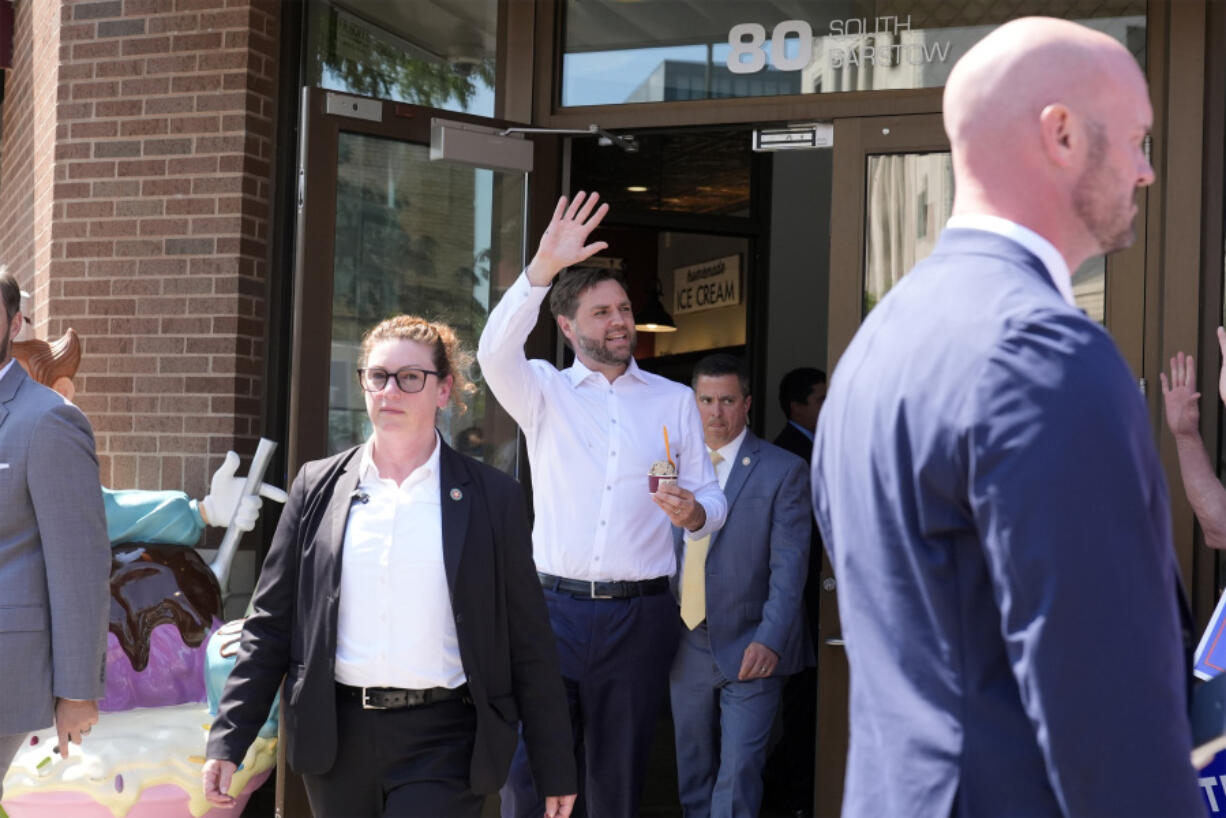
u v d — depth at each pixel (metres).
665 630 3.88
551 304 4.07
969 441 1.32
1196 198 4.24
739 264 8.27
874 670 1.43
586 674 3.78
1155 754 1.24
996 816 1.34
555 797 2.89
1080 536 1.25
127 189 5.55
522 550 2.90
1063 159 1.44
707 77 4.79
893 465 1.41
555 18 4.97
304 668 2.78
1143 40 4.37
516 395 3.84
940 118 4.51
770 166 8.16
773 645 4.11
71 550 2.97
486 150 4.75
